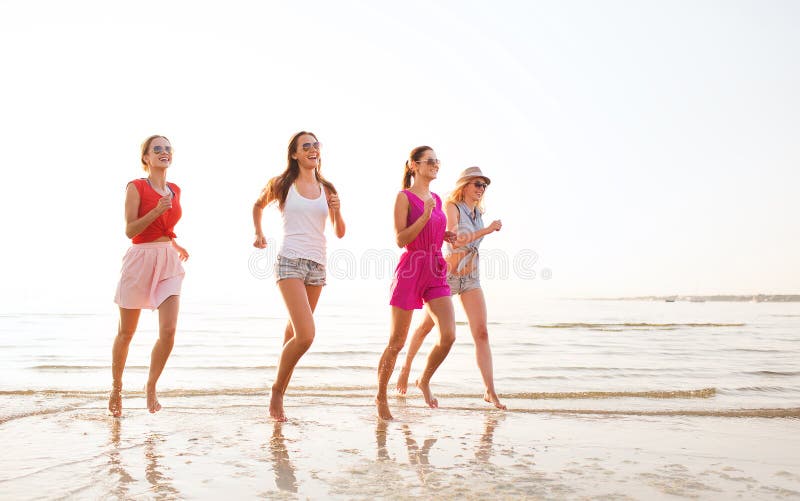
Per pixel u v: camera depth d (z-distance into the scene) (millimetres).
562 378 7223
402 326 4844
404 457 3707
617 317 24516
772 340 12875
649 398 6027
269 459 3611
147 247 4578
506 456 3771
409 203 4930
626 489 3141
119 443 3941
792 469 3580
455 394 6086
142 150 4711
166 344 4508
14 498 2877
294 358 4625
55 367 7355
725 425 4812
